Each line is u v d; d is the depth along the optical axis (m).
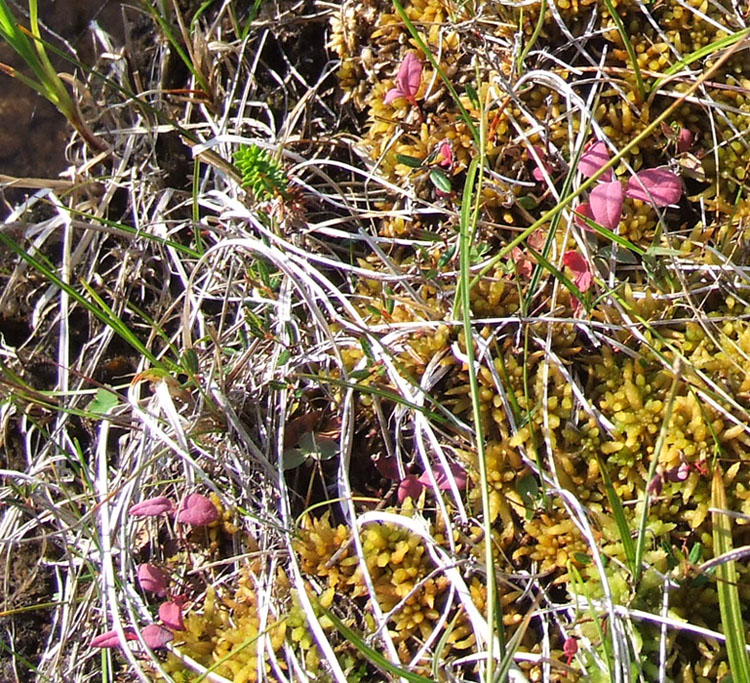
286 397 0.34
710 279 0.34
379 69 0.37
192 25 0.37
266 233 0.34
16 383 0.34
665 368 0.33
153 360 0.34
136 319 0.38
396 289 0.35
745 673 0.29
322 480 0.34
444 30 0.36
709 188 0.35
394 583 0.33
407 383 0.34
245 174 0.33
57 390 0.37
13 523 0.36
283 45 0.39
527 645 0.32
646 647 0.31
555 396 0.33
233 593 0.34
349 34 0.37
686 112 0.35
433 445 0.33
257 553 0.33
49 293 0.38
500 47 0.36
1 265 0.38
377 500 0.34
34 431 0.37
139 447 0.35
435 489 0.32
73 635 0.35
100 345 0.37
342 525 0.33
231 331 0.36
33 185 0.37
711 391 0.32
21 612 0.36
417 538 0.33
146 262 0.38
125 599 0.33
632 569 0.31
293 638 0.32
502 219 0.35
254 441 0.35
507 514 0.33
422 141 0.36
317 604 0.30
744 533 0.32
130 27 0.39
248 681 0.32
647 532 0.32
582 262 0.32
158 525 0.35
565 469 0.33
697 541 0.32
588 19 0.35
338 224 0.37
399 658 0.32
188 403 0.35
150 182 0.38
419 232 0.36
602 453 0.33
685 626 0.30
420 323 0.33
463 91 0.36
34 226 0.37
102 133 0.38
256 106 0.38
